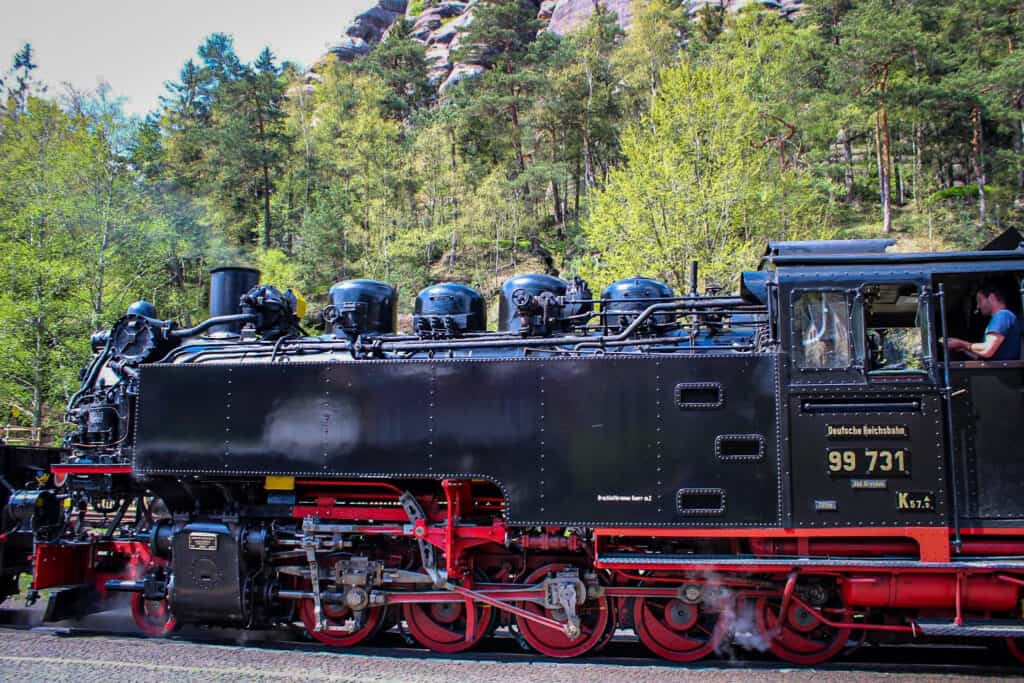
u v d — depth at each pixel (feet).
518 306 22.81
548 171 159.74
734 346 20.43
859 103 134.92
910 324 19.48
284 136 172.45
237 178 163.94
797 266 19.20
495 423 19.74
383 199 143.95
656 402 18.99
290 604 22.25
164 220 86.02
